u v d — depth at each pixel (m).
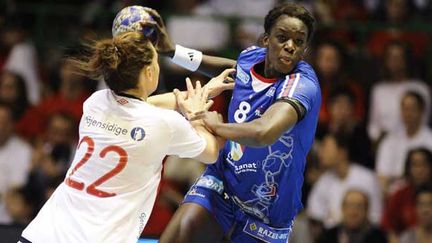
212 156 13.17
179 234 13.70
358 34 26.86
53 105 25.75
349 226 21.98
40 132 25.64
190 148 12.96
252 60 13.78
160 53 14.77
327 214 23.14
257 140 12.25
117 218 12.59
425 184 22.73
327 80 25.47
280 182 13.61
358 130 24.31
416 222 22.58
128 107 12.86
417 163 22.80
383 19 27.55
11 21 27.50
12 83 25.83
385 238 21.92
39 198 23.27
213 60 14.98
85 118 13.05
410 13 27.56
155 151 12.76
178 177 23.05
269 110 12.59
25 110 25.89
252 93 13.52
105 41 12.91
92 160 12.74
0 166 24.44
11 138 24.77
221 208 14.03
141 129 12.71
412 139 24.36
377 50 26.58
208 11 28.00
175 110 13.98
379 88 25.72
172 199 22.56
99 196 12.64
